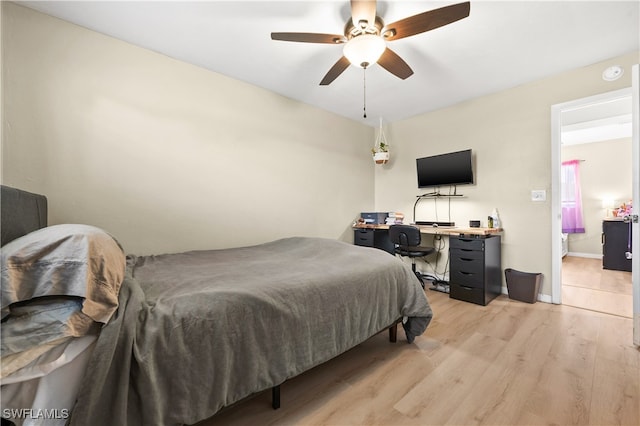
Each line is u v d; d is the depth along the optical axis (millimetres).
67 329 770
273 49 2223
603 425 1169
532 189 2795
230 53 2279
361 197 4066
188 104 2420
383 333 2117
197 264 1822
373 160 4207
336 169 3701
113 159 2076
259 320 1140
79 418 752
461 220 3344
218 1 1710
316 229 3465
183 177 2404
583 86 2480
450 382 1485
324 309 1385
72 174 1923
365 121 4012
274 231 3037
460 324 2236
